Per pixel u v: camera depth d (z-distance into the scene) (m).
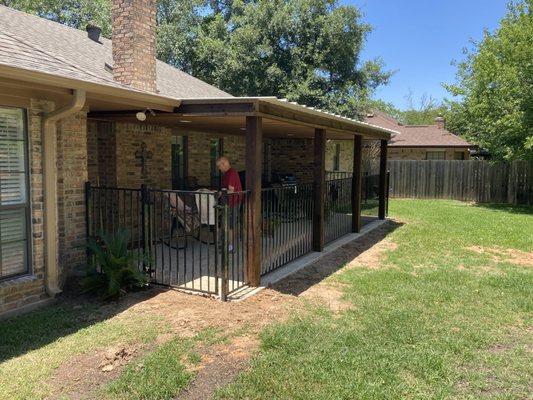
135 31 8.14
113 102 6.05
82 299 5.74
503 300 6.00
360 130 10.69
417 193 21.94
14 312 5.19
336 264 8.03
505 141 17.64
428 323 5.10
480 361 4.21
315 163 8.72
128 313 5.24
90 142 8.69
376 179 15.18
